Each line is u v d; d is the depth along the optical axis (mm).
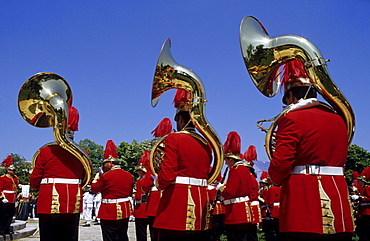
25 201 17875
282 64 3629
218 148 4613
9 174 10492
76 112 6473
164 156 4293
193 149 4344
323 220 3096
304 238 3152
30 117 5883
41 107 5820
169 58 4590
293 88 3545
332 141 3271
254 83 3695
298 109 3393
